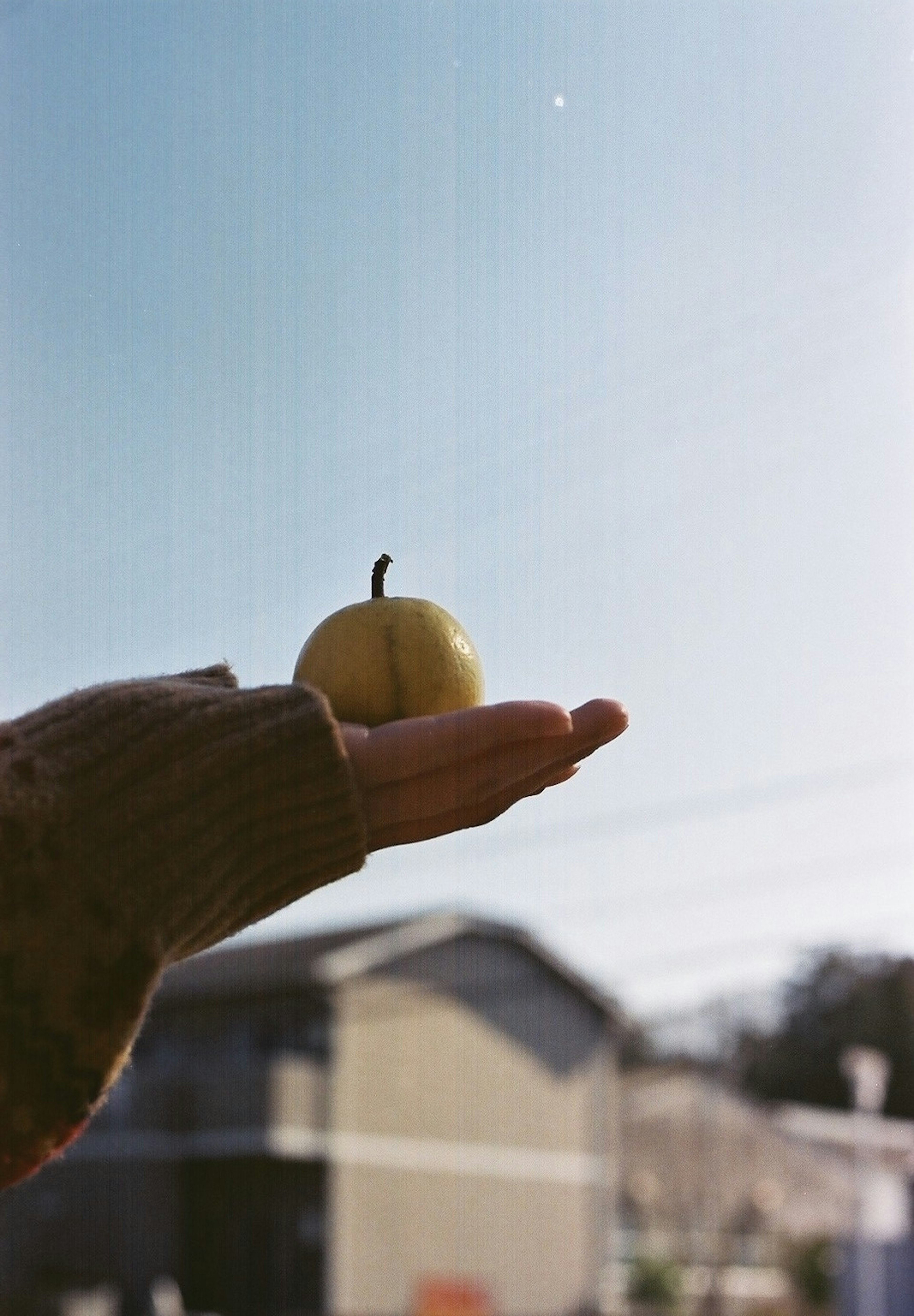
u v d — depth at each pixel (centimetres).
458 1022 2211
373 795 109
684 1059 3141
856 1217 1794
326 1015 2053
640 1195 2456
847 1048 3728
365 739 109
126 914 100
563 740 111
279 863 106
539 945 2320
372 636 127
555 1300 2233
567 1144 2317
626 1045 3547
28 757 102
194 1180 2044
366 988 2098
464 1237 2134
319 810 105
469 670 130
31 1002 98
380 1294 2016
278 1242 1988
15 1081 98
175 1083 2033
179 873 102
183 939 104
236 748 103
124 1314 1975
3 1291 1945
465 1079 2198
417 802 110
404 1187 2080
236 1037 2127
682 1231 2517
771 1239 2511
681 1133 2534
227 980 2100
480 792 112
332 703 126
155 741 103
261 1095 1950
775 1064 3756
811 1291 2288
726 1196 2462
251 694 108
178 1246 2005
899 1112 3650
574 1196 2302
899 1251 1355
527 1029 2309
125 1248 2009
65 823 100
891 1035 3706
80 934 99
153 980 101
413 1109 2120
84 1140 2077
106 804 101
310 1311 1945
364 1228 2014
